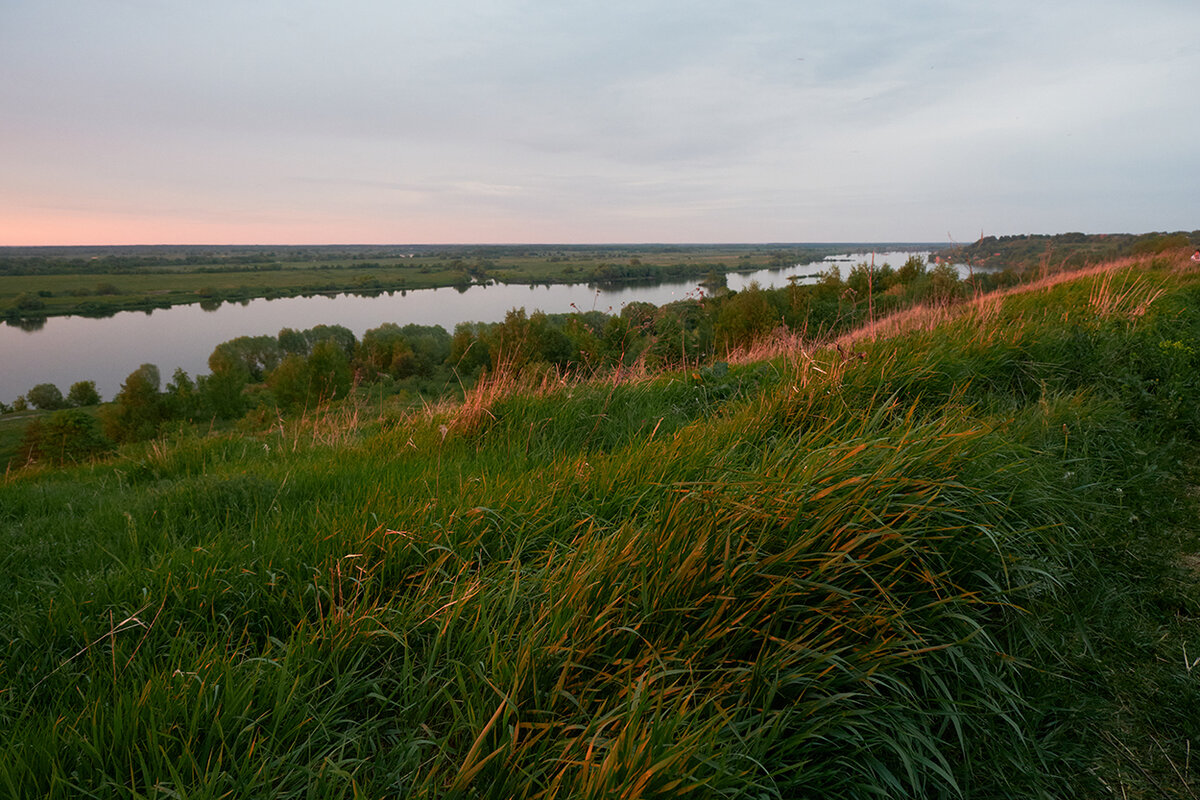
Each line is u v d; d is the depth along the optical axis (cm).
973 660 188
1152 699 189
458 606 196
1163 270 1107
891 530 187
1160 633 215
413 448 454
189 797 134
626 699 156
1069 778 168
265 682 172
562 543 238
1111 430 360
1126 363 475
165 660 193
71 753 152
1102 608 225
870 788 149
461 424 457
